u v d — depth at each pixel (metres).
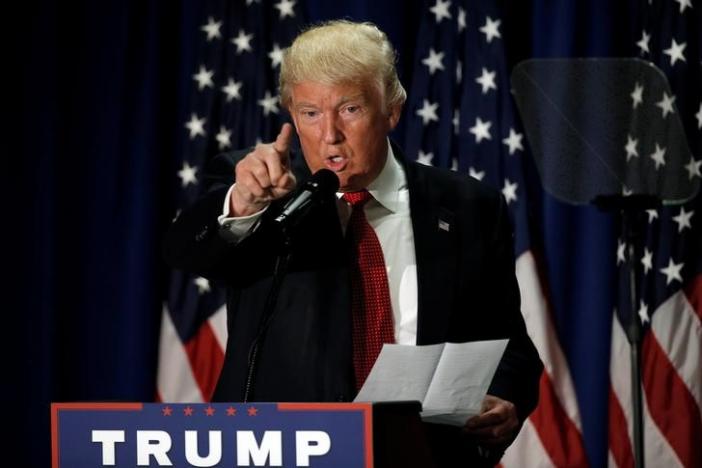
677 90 14.13
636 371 10.58
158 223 14.84
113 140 14.90
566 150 12.34
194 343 14.71
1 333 14.73
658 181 12.13
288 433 4.86
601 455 14.22
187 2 15.07
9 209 14.83
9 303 14.78
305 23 14.86
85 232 14.89
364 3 14.70
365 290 6.89
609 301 14.30
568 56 14.42
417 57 14.66
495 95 14.53
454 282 7.02
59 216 14.85
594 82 12.34
